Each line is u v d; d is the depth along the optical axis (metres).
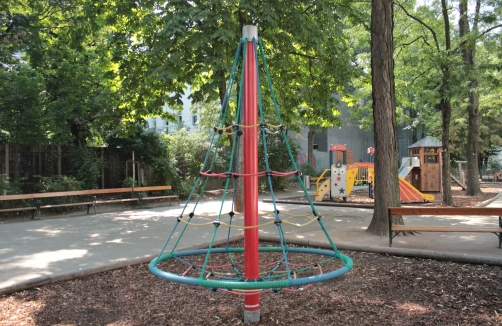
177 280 3.19
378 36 8.32
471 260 5.92
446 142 13.61
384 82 8.34
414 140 39.56
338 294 4.75
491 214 6.49
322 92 13.03
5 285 4.87
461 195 17.95
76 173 15.48
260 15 9.95
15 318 4.14
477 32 12.48
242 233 8.63
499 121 30.36
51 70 15.25
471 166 17.84
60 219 11.51
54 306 4.49
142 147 17.28
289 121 13.91
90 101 16.08
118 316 4.20
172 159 18.17
